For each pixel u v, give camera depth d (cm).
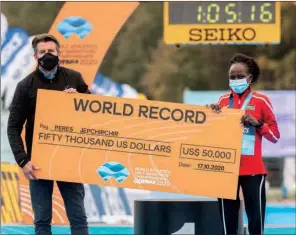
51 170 1370
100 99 1376
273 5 2000
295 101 2198
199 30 2042
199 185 1355
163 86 5675
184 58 5653
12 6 5881
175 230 1611
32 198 1378
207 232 1602
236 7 2020
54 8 5872
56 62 1316
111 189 2180
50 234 1365
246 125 1340
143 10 6012
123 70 5966
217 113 1349
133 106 1377
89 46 2039
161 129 1370
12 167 2039
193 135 1360
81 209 1377
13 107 1340
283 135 2205
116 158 1376
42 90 1359
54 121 1371
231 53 5534
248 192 1339
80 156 1374
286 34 5216
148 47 5984
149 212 1612
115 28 2031
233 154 1341
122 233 2005
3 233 1992
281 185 2736
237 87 1347
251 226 1345
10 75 2083
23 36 2086
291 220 2073
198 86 5609
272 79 5272
